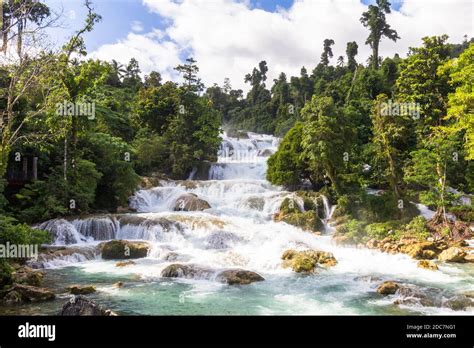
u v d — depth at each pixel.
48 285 17.11
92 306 12.73
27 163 29.16
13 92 22.83
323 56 102.81
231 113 105.44
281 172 37.59
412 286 16.36
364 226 28.98
